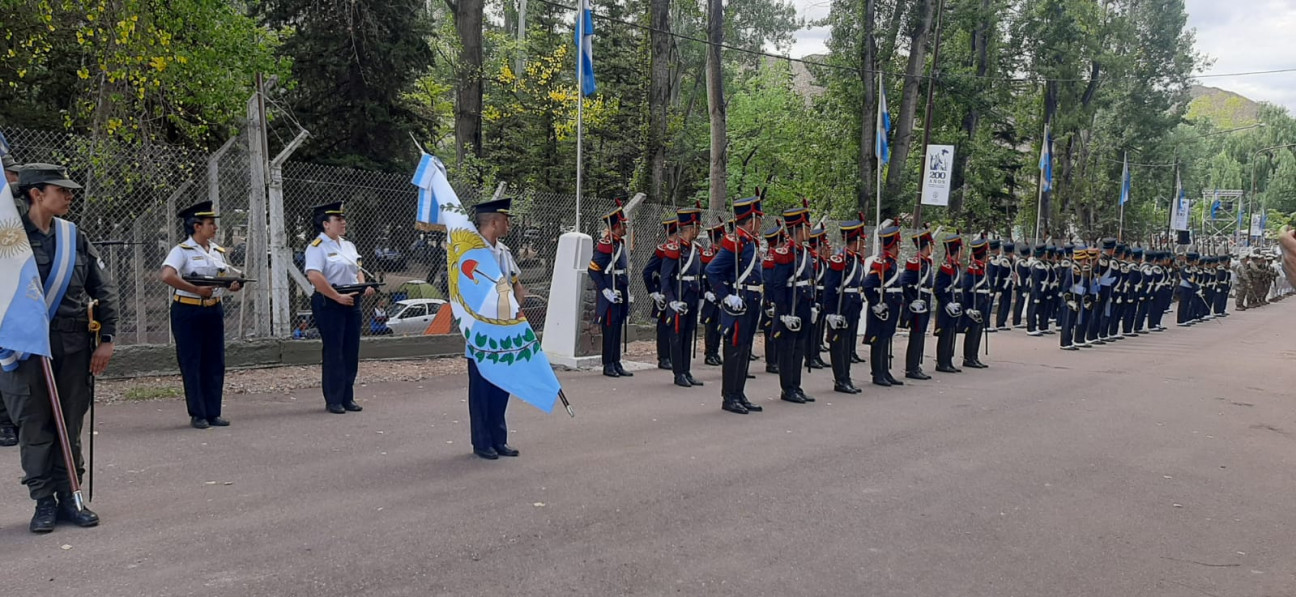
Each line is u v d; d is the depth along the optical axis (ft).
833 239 64.95
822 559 15.92
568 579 14.46
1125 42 147.74
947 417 30.53
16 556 14.51
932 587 14.84
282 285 34.65
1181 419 31.89
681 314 34.65
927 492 20.71
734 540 16.72
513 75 102.22
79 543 15.21
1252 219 230.89
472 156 68.59
